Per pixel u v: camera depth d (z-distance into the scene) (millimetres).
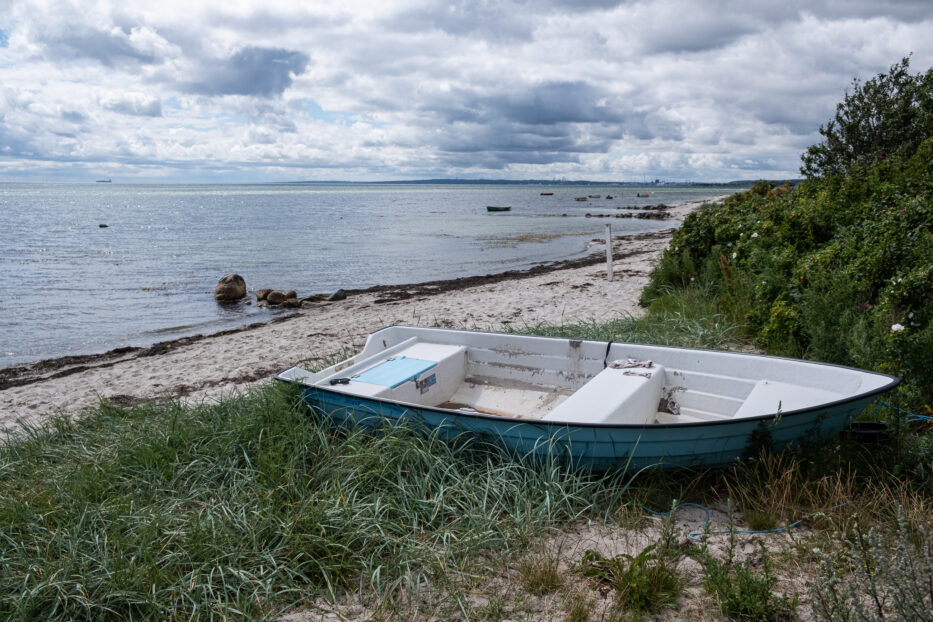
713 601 3270
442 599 3465
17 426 7492
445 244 29938
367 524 4035
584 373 6176
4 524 4207
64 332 13203
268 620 3381
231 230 38094
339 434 5402
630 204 79750
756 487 4164
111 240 31312
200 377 9312
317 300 16047
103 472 4891
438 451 4832
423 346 6934
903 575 2383
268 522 4023
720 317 8867
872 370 5070
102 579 3564
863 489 4062
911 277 6012
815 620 2594
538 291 14883
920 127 13969
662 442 4250
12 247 27797
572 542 3980
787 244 9141
